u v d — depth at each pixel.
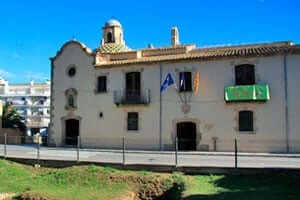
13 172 17.34
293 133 24.86
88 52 32.19
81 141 31.64
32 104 81.38
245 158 20.89
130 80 30.41
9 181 15.38
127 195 12.84
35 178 15.77
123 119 30.12
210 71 27.47
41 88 85.19
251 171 15.22
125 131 29.91
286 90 25.34
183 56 28.67
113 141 30.28
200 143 27.19
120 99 30.33
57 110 33.25
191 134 27.98
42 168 19.75
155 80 29.17
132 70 30.12
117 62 30.92
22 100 81.94
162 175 15.12
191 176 15.80
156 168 16.84
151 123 28.95
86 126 31.66
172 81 28.20
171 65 28.73
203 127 27.22
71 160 19.34
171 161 19.12
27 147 30.81
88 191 13.06
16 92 85.75
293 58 25.41
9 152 24.95
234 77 26.72
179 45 34.06
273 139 25.28
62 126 32.84
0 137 37.72
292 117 25.02
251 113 26.12
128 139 29.69
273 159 20.12
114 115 30.55
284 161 18.91
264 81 25.92
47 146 32.97
